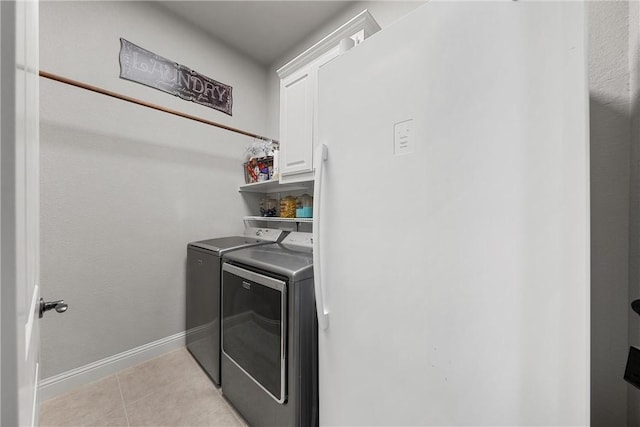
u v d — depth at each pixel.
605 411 0.82
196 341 1.96
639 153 0.73
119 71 1.81
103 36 1.74
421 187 0.68
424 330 0.68
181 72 2.14
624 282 0.79
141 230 1.93
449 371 0.64
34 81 0.69
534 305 0.52
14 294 0.34
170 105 2.08
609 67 0.81
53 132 1.55
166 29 2.05
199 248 1.92
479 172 0.58
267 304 1.27
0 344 0.33
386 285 0.76
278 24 2.24
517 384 0.54
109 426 1.38
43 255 1.54
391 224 0.74
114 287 1.81
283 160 1.88
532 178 0.52
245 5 2.04
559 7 0.49
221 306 1.68
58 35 1.56
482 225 0.58
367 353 0.82
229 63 2.48
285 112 1.87
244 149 2.60
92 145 1.70
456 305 0.62
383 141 0.76
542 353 0.52
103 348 1.76
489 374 0.58
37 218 0.77
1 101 0.33
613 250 0.81
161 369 1.86
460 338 0.62
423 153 0.67
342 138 0.88
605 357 0.82
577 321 0.48
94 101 1.71
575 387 0.48
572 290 0.49
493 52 0.56
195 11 2.09
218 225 2.40
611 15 0.81
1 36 0.33
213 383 1.73
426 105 0.66
